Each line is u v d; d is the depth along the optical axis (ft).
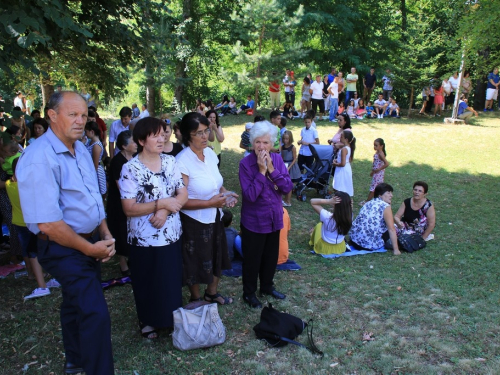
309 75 57.41
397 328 12.66
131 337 12.07
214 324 11.55
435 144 41.45
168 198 10.91
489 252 18.75
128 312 13.46
